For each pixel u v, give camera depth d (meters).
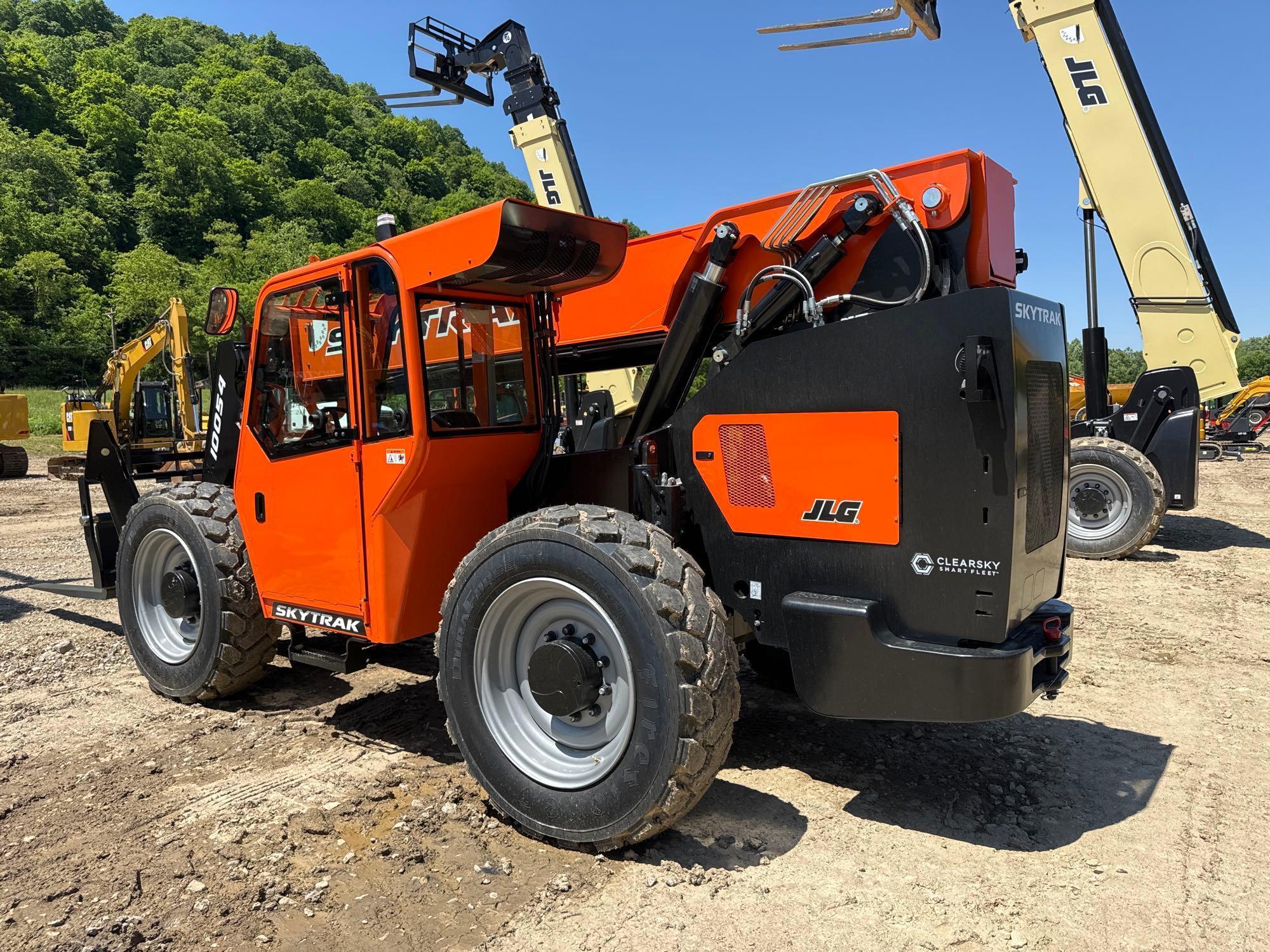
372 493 3.47
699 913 2.51
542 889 2.66
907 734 3.89
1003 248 3.37
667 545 2.81
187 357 15.55
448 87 8.35
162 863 2.85
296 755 3.76
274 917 2.53
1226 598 6.40
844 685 2.81
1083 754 3.65
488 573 3.01
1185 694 4.36
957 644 2.69
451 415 3.44
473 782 3.46
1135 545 7.76
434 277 3.19
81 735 4.06
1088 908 2.52
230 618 4.21
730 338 3.43
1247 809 3.13
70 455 18.05
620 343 5.69
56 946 2.40
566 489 3.69
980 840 2.94
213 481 4.85
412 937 2.42
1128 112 7.45
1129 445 8.05
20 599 7.00
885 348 2.73
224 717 4.27
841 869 2.76
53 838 3.04
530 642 3.11
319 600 3.81
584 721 2.96
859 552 2.84
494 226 2.98
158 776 3.57
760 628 3.08
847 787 3.37
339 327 3.56
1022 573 2.70
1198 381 7.81
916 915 2.49
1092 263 8.14
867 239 3.36
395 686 4.71
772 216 3.56
